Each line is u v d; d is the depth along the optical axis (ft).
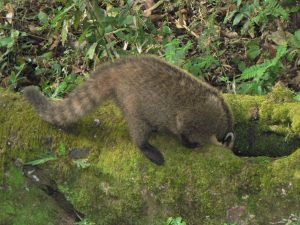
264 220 20.51
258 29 31.40
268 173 20.61
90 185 21.88
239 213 20.68
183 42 32.09
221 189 20.81
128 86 21.85
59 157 22.17
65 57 31.53
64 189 22.09
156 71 21.94
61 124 22.40
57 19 27.14
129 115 21.97
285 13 28.86
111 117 22.84
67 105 22.09
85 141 22.29
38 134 22.40
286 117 22.49
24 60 31.63
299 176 20.27
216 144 22.29
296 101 23.48
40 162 21.85
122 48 30.71
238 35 31.63
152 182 21.24
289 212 20.34
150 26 31.45
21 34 32.12
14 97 23.35
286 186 20.36
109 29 28.53
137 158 21.58
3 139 22.49
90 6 27.17
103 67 22.34
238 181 20.72
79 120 22.75
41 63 31.40
